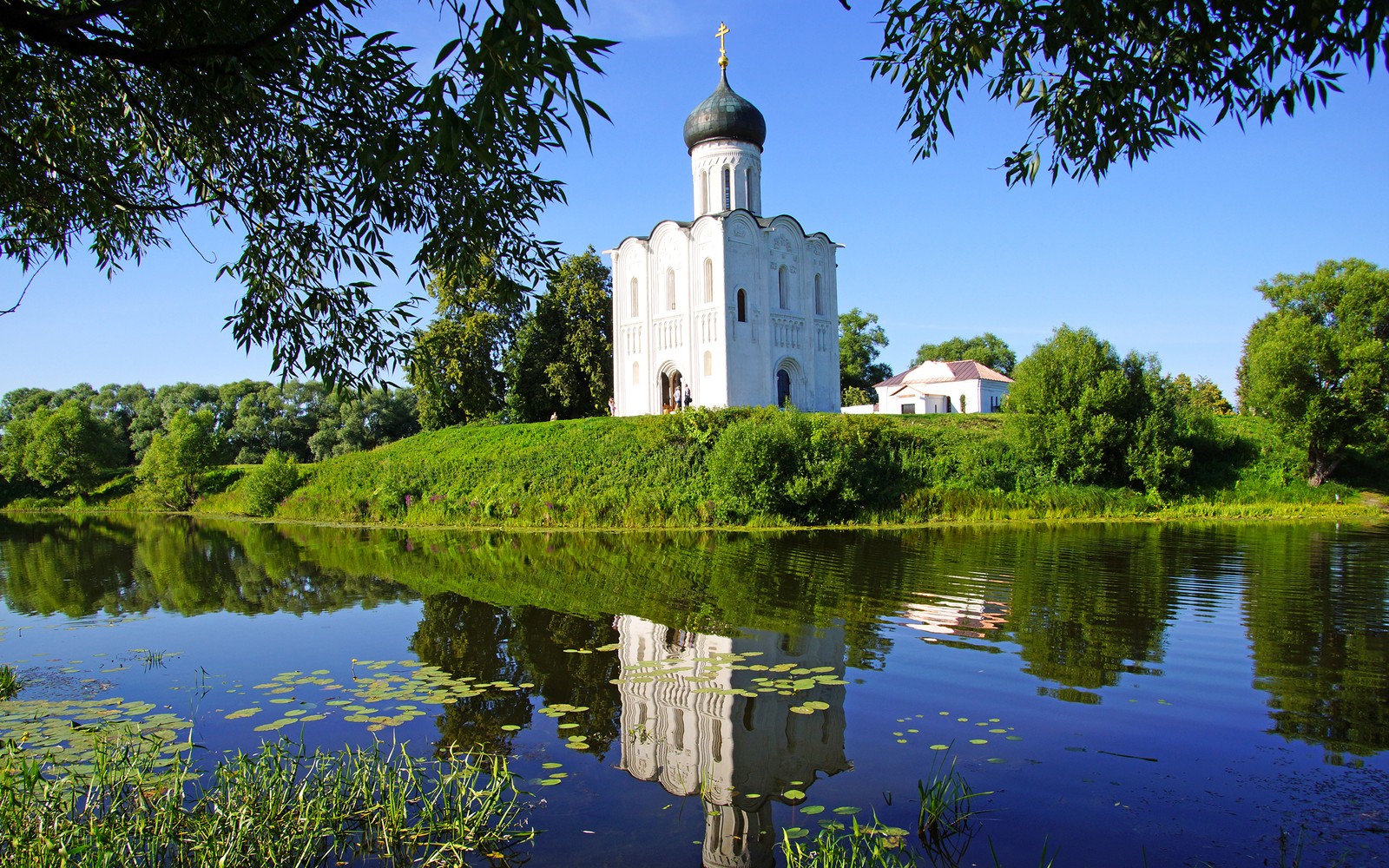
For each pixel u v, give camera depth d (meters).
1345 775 7.23
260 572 22.17
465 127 4.89
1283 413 39.19
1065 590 16.14
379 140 6.90
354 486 42.19
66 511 58.06
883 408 68.31
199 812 6.48
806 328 51.00
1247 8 5.25
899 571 18.91
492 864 5.99
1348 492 38.00
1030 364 37.78
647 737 8.45
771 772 7.50
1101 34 5.65
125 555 27.59
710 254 46.91
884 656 11.29
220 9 6.70
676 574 19.28
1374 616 13.52
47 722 8.95
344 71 6.81
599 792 7.17
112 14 5.57
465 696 9.89
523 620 14.35
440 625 14.16
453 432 45.12
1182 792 6.93
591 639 12.77
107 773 7.05
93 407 94.75
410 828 6.45
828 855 5.75
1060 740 8.12
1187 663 10.77
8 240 8.52
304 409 86.81
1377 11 4.60
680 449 36.06
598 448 37.41
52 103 7.64
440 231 7.79
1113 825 6.37
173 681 10.87
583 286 53.56
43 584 20.70
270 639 13.42
